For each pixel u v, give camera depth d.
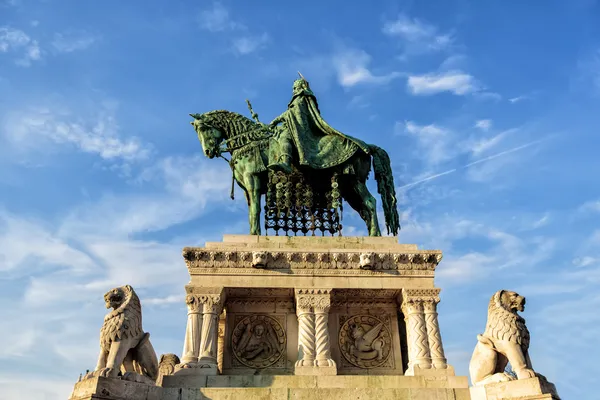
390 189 17.41
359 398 11.70
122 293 12.32
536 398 10.30
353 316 15.02
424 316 14.02
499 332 11.53
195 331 13.33
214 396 11.54
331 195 16.67
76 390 10.70
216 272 14.16
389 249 14.98
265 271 14.30
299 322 13.85
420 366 13.16
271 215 16.52
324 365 13.14
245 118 17.53
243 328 14.66
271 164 15.86
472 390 11.56
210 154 17.09
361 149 16.92
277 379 12.38
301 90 17.77
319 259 14.52
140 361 12.02
